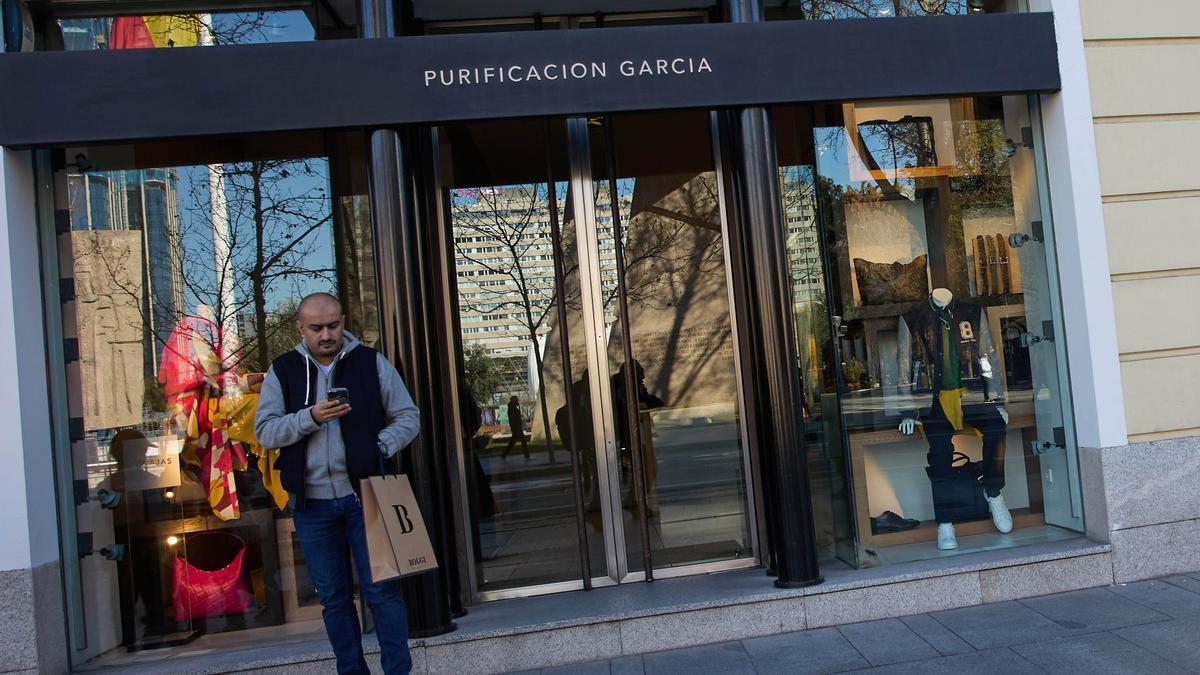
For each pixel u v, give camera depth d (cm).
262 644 457
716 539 529
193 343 485
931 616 445
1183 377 486
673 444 532
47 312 446
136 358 479
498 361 521
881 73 460
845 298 515
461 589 494
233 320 486
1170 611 418
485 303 523
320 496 356
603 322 523
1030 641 396
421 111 433
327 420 341
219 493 479
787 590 446
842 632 432
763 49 452
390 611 360
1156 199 489
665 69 446
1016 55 475
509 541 515
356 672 362
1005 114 524
